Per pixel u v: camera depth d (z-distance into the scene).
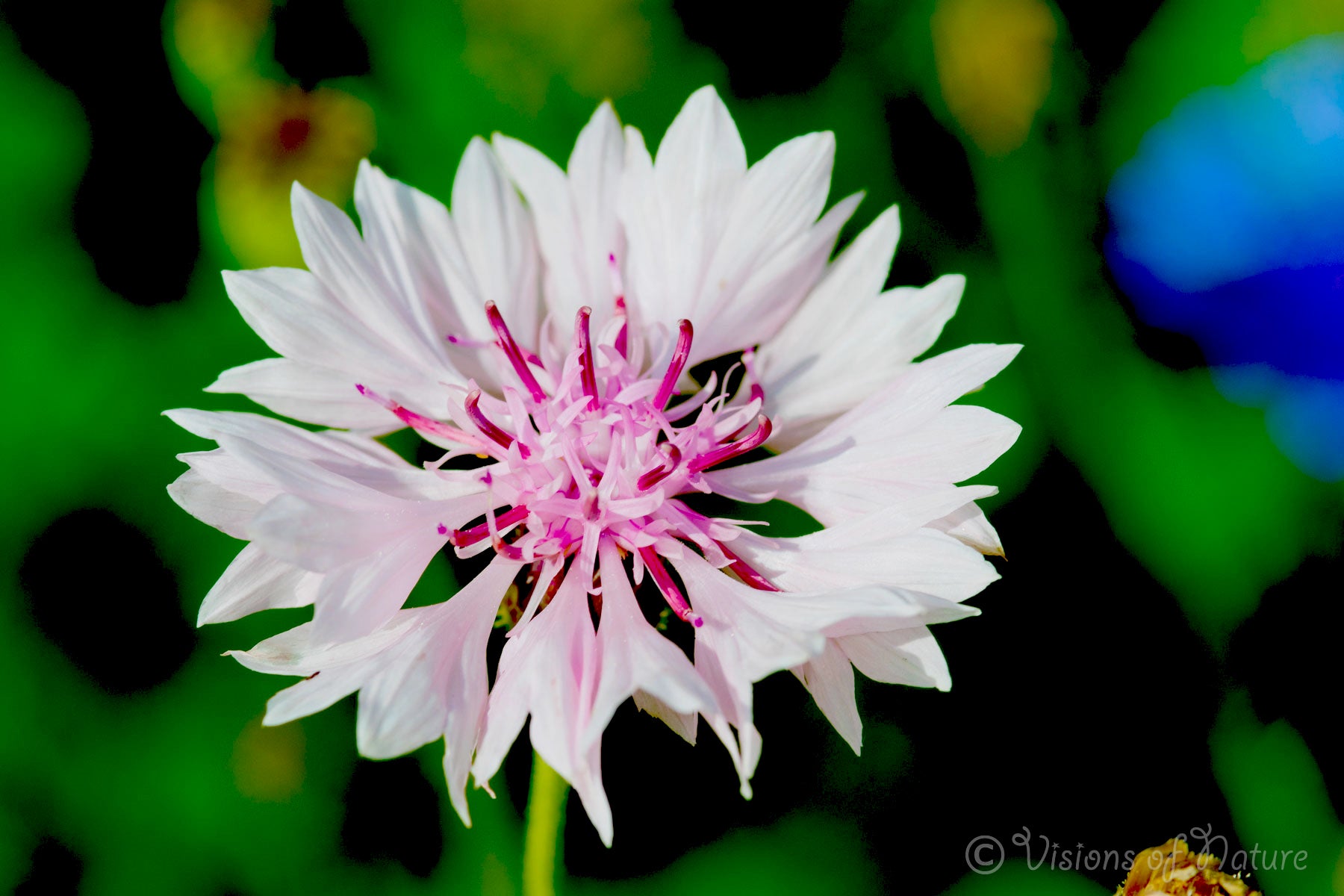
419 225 0.16
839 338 0.16
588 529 0.15
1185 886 0.15
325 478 0.15
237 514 0.15
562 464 0.15
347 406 0.15
